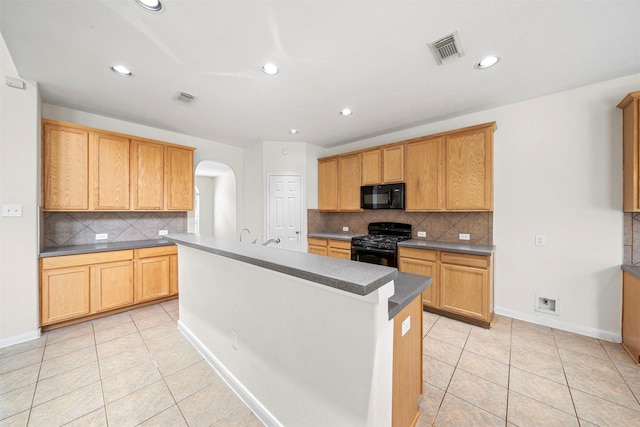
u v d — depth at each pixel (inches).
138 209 127.7
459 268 108.8
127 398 65.9
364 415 40.5
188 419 59.8
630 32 66.9
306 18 62.4
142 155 129.4
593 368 77.2
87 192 113.1
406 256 125.6
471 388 69.2
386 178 145.6
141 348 89.0
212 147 175.2
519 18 62.2
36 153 94.6
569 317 101.2
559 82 94.1
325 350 45.9
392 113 123.8
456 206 119.3
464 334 98.8
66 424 57.8
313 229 183.3
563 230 102.3
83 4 57.6
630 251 90.7
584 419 58.9
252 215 184.4
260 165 177.2
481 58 79.1
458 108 117.7
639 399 64.6
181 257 99.2
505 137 114.2
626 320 88.0
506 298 115.0
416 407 58.7
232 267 68.9
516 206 112.1
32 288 94.2
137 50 75.3
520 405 63.2
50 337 96.0
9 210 89.7
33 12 59.7
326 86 97.0
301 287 49.7
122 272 117.3
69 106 114.8
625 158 88.4
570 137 100.3
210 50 75.2
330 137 166.9
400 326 48.9
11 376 73.8
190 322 93.1
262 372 59.9
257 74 88.4
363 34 68.2
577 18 62.0
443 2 57.6
